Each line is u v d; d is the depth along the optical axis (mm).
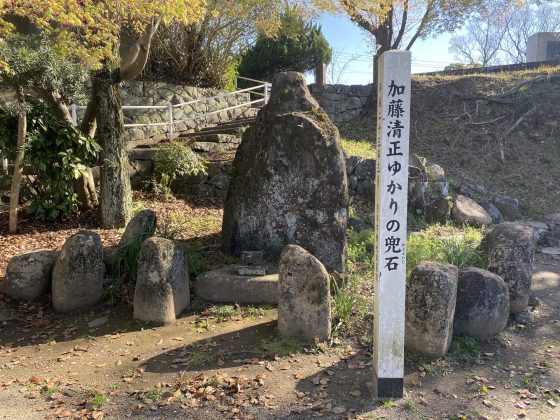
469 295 4191
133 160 9352
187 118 12281
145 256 4570
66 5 6008
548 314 4930
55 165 7344
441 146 12383
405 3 11812
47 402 3367
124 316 4766
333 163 5379
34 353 4125
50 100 7430
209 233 7098
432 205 8438
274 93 5961
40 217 7488
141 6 6004
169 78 13711
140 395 3412
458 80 14188
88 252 4914
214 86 14969
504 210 9289
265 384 3521
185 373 3699
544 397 3424
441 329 3793
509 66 15734
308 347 4051
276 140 5578
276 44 18016
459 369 3779
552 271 6477
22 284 5074
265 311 4758
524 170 11258
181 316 4703
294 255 4121
